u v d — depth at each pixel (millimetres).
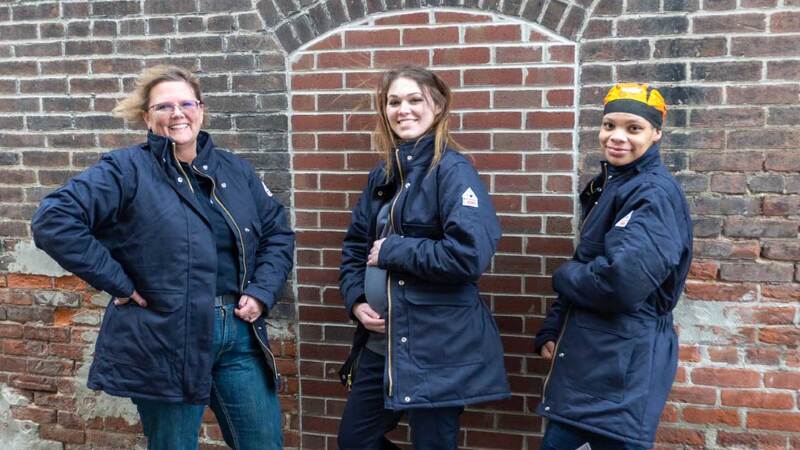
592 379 2186
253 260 2570
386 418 2674
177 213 2316
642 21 2725
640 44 2736
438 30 2904
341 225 3090
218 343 2420
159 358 2301
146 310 2318
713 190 2748
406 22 2928
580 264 2266
